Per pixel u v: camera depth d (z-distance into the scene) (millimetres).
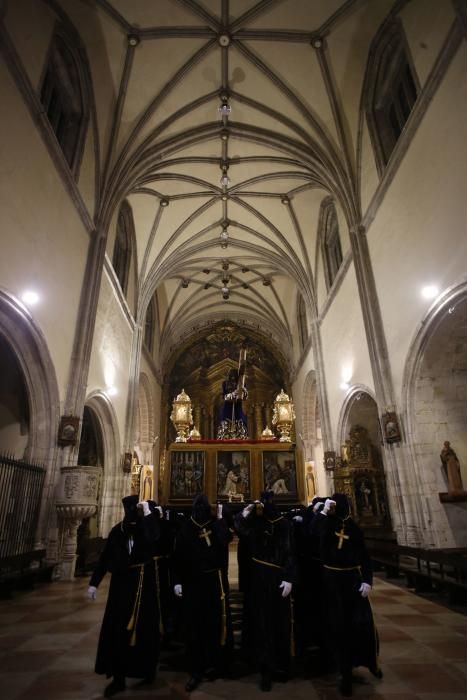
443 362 9383
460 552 7531
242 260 22094
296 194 17094
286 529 4082
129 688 3516
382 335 11148
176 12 11133
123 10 10789
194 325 27672
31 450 9070
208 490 21500
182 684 3613
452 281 8164
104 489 14273
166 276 19969
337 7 10945
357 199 12773
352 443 14188
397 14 10180
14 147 7793
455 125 8031
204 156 15430
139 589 3715
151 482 20719
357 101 12453
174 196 17141
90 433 15891
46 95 9812
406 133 9680
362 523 12938
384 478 13688
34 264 8625
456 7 7727
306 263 18500
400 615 5891
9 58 7574
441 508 9031
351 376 13727
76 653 4352
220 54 12289
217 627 3773
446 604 6602
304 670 3918
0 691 3420
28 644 4645
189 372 27359
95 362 12641
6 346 8891
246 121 14164
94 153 12148
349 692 3354
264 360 27625
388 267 10797
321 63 12102
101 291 13133
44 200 9055
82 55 10734
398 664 3986
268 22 11508
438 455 9344
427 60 9086
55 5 9406
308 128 13422
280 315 25406
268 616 3756
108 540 3939
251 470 22078
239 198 17766
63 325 10141
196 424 25719
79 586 8367
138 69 12156
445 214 8367
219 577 3988
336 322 15414
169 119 13477
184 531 4160
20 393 10359
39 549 8523
